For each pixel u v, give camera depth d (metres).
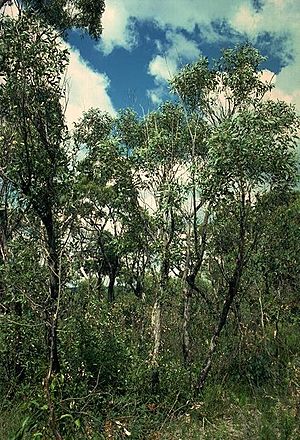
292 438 8.53
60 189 10.34
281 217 14.57
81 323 11.24
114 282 21.53
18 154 10.44
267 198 11.73
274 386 11.43
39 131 10.35
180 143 13.29
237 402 11.34
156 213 12.54
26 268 10.20
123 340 12.20
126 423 8.41
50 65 10.32
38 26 10.43
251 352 13.73
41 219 10.23
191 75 13.29
